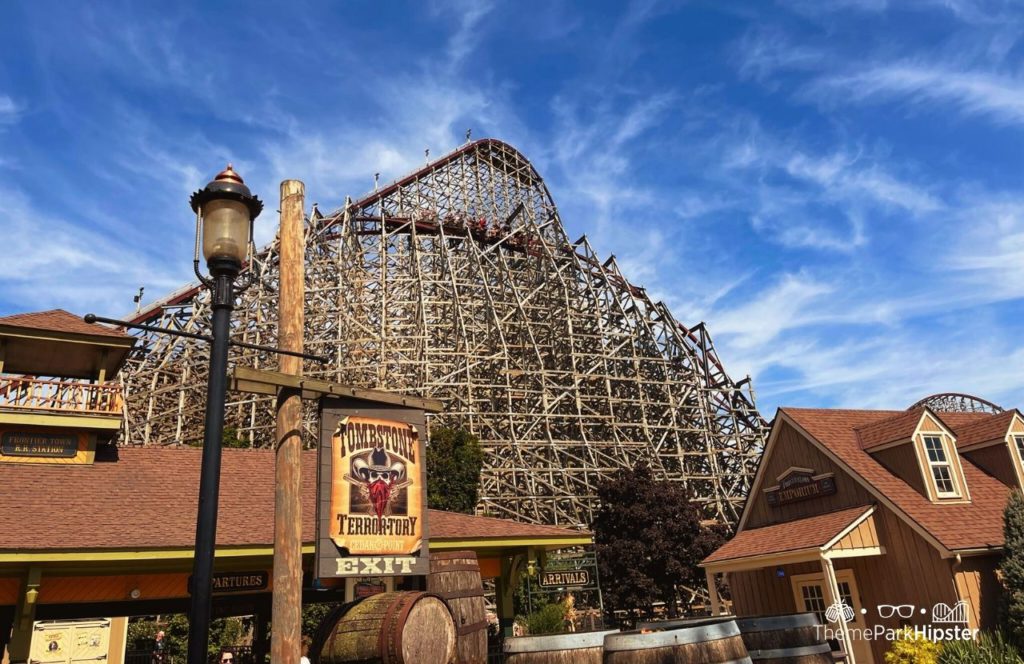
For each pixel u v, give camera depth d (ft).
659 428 135.54
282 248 20.71
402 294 131.23
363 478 20.83
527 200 159.74
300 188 21.39
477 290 137.49
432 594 22.53
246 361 119.14
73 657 74.69
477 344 129.18
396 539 21.04
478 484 107.04
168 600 43.34
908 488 62.39
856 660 61.21
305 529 43.47
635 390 140.56
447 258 131.54
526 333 134.21
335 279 128.98
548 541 49.73
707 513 134.00
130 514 42.19
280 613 17.83
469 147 157.69
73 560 36.58
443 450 105.40
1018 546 53.26
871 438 67.67
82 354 57.62
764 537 69.36
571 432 132.98
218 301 19.22
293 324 20.12
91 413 49.60
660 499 107.04
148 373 116.88
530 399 128.16
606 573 99.91
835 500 65.92
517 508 116.98
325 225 133.90
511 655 28.35
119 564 40.32
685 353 146.00
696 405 143.54
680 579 101.30
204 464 17.71
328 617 23.06
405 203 147.13
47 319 54.34
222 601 47.47
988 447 70.23
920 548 57.21
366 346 119.14
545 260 142.20
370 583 41.14
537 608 99.19
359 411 21.27
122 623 77.77
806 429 69.97
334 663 21.45
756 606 73.05
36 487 43.96
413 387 117.50
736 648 24.94
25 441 48.03
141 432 118.21
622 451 125.70
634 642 24.09
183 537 39.63
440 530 47.39
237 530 41.98
